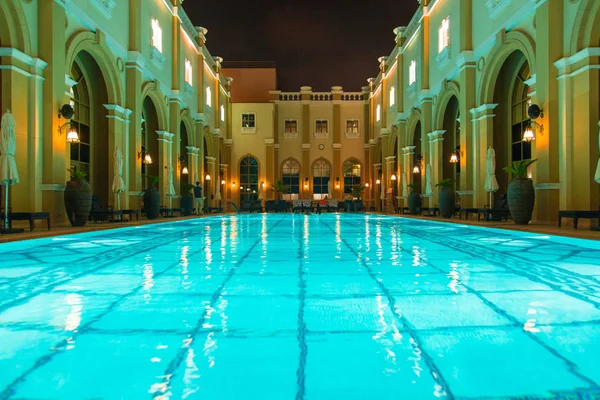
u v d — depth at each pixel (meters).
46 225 9.96
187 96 21.30
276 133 33.12
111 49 13.64
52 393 1.78
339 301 3.32
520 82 13.91
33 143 9.84
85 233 9.62
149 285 3.95
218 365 2.06
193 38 22.34
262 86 34.78
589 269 4.78
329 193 33.09
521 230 9.42
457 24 15.86
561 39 10.07
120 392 1.78
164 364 2.08
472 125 14.76
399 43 23.27
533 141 12.60
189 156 21.98
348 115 33.25
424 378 1.92
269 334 2.52
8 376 1.94
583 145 9.47
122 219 13.80
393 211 25.98
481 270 4.73
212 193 26.39
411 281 4.10
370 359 2.13
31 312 3.01
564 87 9.87
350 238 8.84
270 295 3.53
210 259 5.71
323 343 2.37
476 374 1.95
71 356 2.18
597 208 9.39
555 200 10.20
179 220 16.28
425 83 19.28
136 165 14.77
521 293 3.56
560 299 3.35
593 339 2.41
